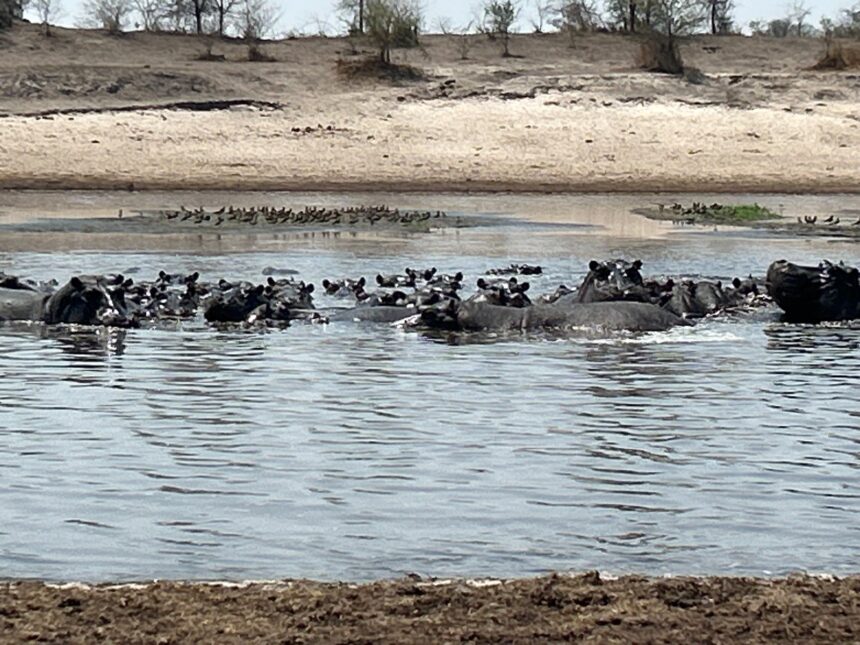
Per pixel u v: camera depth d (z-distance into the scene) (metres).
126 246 33.34
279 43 75.69
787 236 37.94
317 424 14.06
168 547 10.18
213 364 17.59
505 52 75.31
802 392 15.91
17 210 41.97
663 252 33.09
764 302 22.95
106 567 9.75
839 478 12.09
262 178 51.72
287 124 58.25
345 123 58.88
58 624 8.33
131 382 16.30
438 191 51.00
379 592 8.90
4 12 74.44
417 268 28.98
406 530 10.60
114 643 8.02
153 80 62.16
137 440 13.31
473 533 10.55
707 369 17.39
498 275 27.59
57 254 31.08
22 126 54.94
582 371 17.20
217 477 12.02
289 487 11.73
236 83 63.81
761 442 13.39
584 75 66.69
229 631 8.20
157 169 51.78
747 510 11.15
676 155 57.12
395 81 66.25
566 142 58.06
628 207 46.81
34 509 11.05
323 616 8.44
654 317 20.84
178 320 21.42
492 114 60.84
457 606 8.63
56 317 21.06
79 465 12.38
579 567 9.80
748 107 63.34
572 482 11.93
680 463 12.59
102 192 47.75
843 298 21.94
